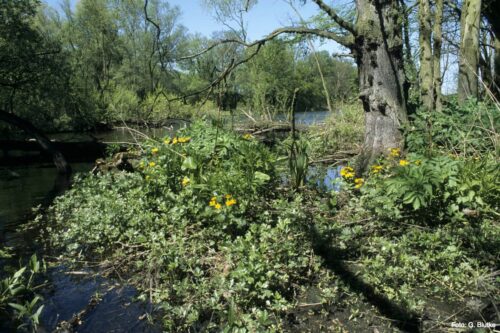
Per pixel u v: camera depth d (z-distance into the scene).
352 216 4.92
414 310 3.37
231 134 6.91
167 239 4.70
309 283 3.90
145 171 5.83
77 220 5.36
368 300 3.59
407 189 4.42
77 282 4.23
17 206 7.48
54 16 32.62
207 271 4.05
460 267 3.77
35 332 3.39
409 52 11.91
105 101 23.23
